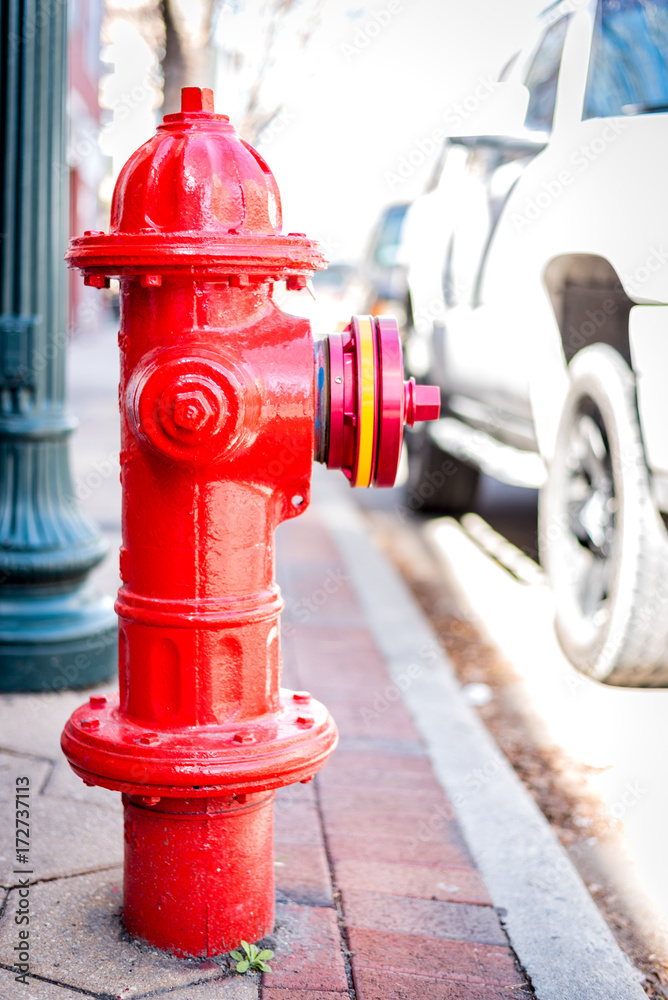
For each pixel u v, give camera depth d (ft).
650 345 10.86
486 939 7.88
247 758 6.76
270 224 6.89
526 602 18.33
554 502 13.69
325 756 7.21
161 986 6.91
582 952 7.77
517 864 9.05
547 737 12.52
